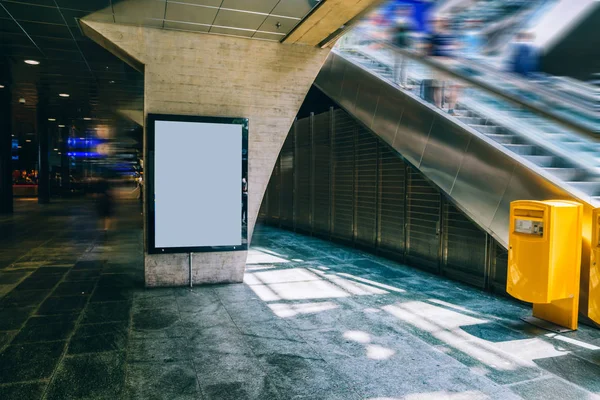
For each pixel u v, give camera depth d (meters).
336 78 10.63
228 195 7.41
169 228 7.17
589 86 7.93
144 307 6.24
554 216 5.10
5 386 3.79
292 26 7.07
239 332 5.23
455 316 5.90
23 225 16.56
